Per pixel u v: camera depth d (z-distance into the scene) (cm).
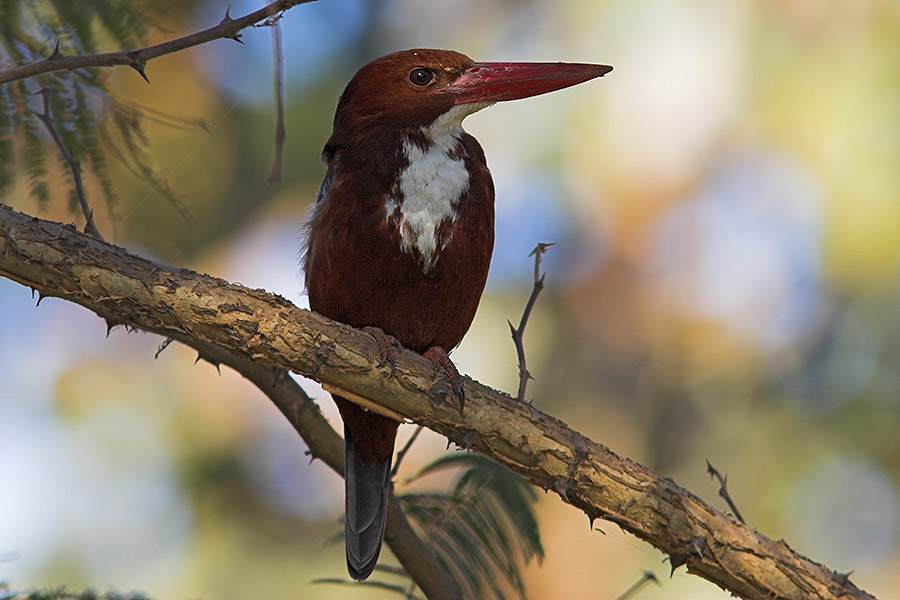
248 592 1177
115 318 576
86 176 698
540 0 1283
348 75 1328
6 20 606
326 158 743
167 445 1243
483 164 721
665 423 1246
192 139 1238
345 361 570
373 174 693
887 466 1115
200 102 1272
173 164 1228
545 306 1280
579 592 1170
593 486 580
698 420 1231
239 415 1257
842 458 1130
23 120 613
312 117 1309
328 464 701
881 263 1089
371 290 691
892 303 1099
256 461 1243
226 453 1235
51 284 532
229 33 525
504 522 684
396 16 1345
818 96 1155
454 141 722
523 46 1296
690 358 1259
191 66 1273
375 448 695
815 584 583
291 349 562
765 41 1191
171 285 542
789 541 1126
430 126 722
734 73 1201
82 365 1283
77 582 1132
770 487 1145
